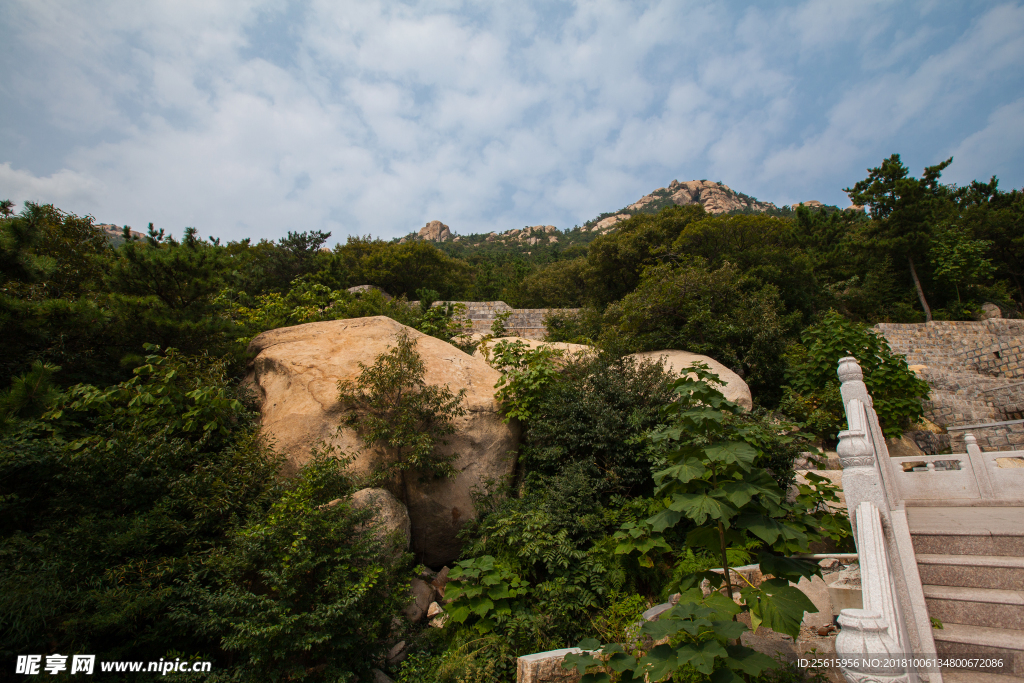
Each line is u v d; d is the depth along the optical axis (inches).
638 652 209.6
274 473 259.4
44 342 276.8
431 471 322.7
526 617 251.8
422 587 291.4
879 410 420.5
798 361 526.9
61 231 397.7
